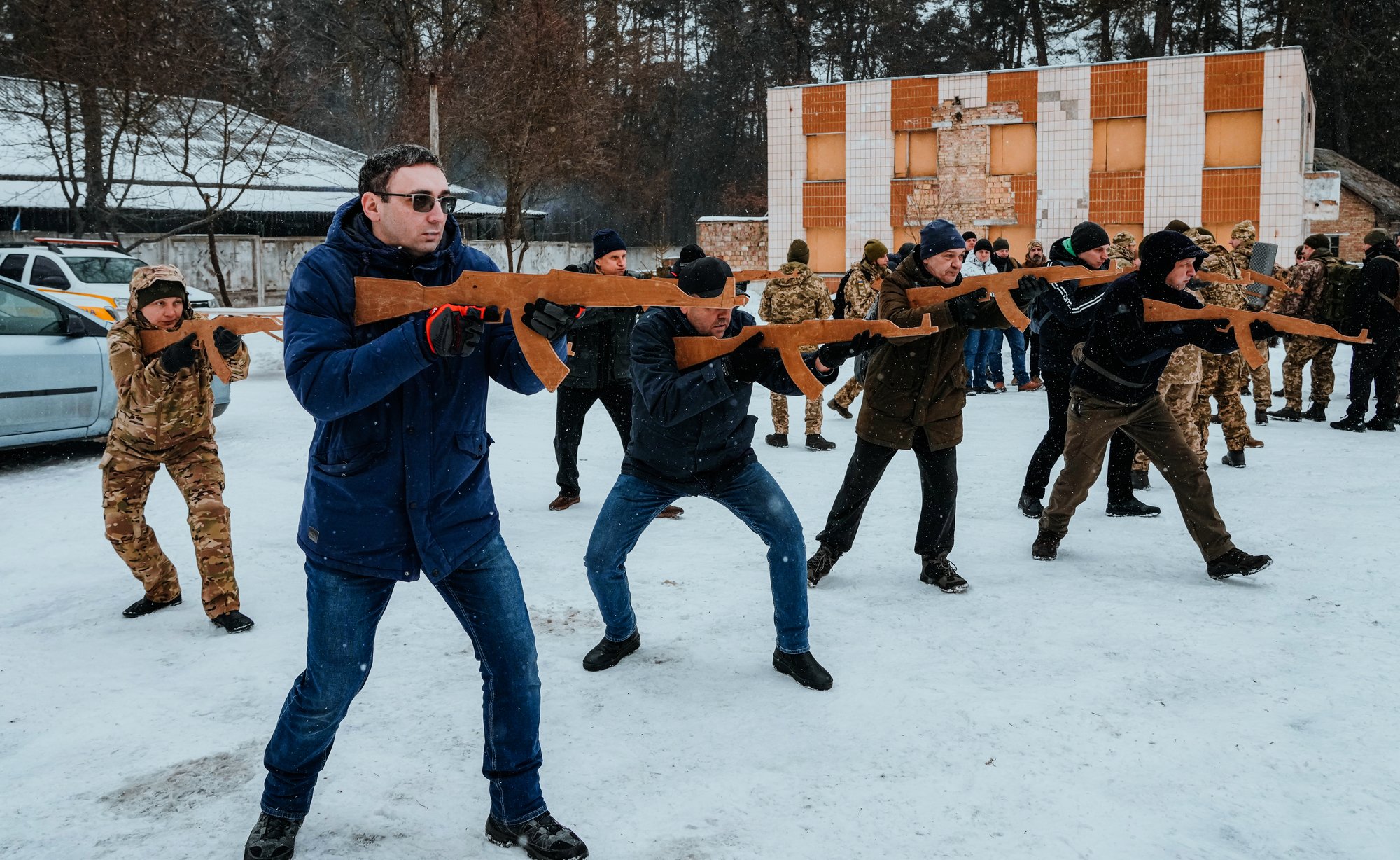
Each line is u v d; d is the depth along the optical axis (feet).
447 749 11.34
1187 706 12.18
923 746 11.27
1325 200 101.19
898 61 183.62
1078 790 10.25
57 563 18.89
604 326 22.35
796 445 31.37
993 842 9.34
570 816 9.88
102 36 68.39
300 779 9.18
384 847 9.39
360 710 12.30
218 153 81.35
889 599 16.34
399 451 8.57
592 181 144.56
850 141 104.73
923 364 16.03
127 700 12.71
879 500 23.53
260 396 41.55
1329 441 31.07
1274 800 10.02
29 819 9.92
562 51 102.58
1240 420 26.73
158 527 21.03
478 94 103.09
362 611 8.91
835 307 31.32
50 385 27.68
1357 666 13.28
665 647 14.37
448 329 7.54
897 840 9.40
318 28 124.98
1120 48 166.91
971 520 21.65
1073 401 17.93
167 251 93.40
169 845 9.45
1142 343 16.53
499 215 114.73
